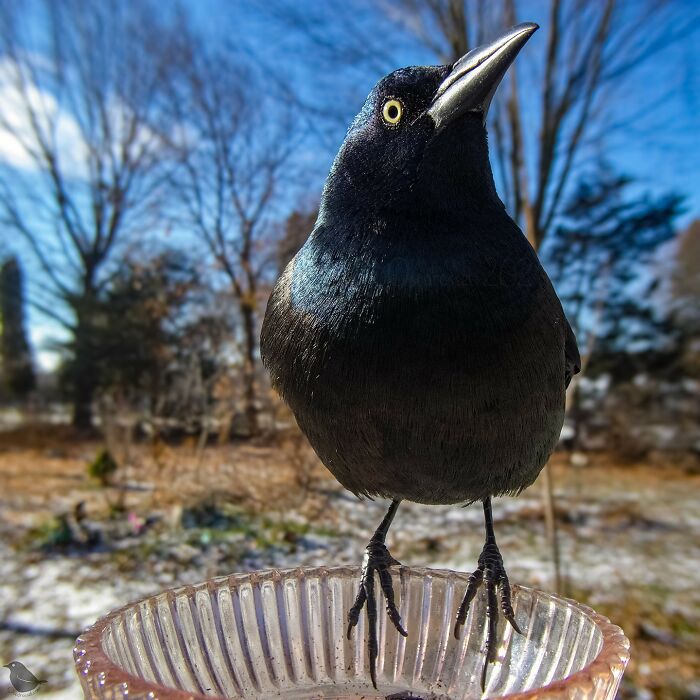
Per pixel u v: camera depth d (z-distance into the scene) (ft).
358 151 0.50
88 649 0.37
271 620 0.52
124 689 0.33
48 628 1.46
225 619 0.50
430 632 0.53
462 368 0.44
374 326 0.44
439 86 0.48
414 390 0.44
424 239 0.46
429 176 0.47
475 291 0.44
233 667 0.48
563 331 0.51
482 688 0.47
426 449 0.46
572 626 0.46
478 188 0.48
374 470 0.49
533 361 0.46
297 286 0.49
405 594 0.55
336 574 0.55
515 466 0.49
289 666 0.50
